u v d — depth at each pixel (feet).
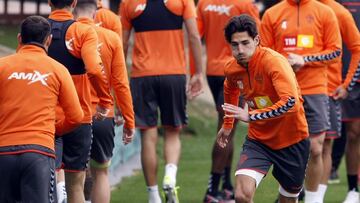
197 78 98.68
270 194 91.40
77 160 76.64
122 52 81.00
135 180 122.52
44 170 66.64
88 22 80.33
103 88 75.25
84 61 73.92
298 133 74.13
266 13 93.86
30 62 67.67
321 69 92.17
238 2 101.24
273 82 70.64
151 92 97.14
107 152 82.48
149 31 97.14
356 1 105.09
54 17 75.41
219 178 102.22
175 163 96.12
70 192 77.51
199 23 103.19
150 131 96.84
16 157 66.28
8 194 67.31
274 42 93.66
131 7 97.45
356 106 102.94
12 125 66.69
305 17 92.07
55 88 67.87
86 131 76.48
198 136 175.32
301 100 73.82
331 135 97.19
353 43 96.89
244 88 73.46
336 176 121.90
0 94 67.31
